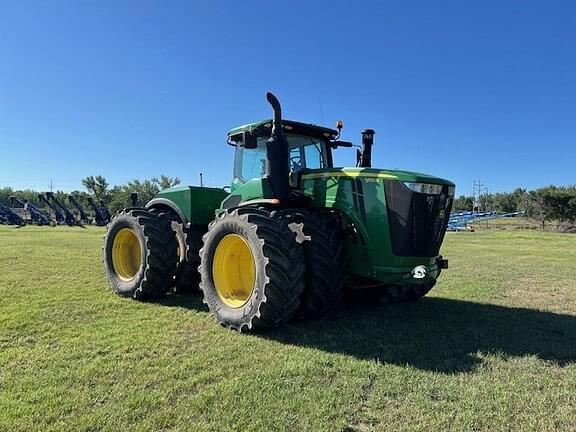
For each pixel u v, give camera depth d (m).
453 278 7.79
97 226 25.42
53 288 6.02
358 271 4.48
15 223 25.89
